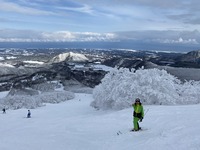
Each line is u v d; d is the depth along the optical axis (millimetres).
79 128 21531
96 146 14648
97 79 192375
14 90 140500
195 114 17969
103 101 39594
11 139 18359
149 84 35250
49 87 157875
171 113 20359
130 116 23750
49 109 58062
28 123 32594
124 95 36031
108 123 22141
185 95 37031
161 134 13445
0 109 71750
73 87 160375
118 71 40312
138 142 13219
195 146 10492
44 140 17344
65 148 14891
